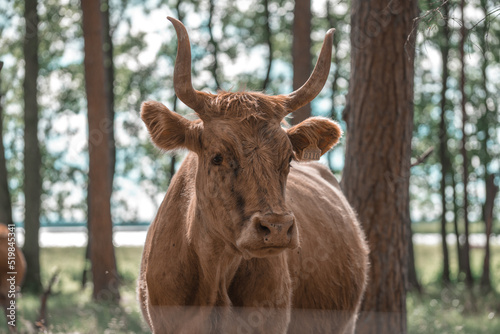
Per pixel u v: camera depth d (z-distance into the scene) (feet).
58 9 114.52
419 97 121.70
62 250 197.98
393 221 43.24
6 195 98.02
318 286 32.42
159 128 24.94
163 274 27.20
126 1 129.59
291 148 23.84
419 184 140.56
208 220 24.54
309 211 33.37
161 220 28.32
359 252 36.70
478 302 80.79
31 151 108.27
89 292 102.83
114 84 135.33
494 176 89.61
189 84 24.14
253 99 24.18
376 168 43.09
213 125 23.82
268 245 21.76
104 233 89.56
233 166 23.09
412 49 42.88
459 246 117.08
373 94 43.09
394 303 43.34
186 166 28.78
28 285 103.40
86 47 89.51
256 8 131.13
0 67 38.65
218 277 26.09
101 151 90.12
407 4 42.70
